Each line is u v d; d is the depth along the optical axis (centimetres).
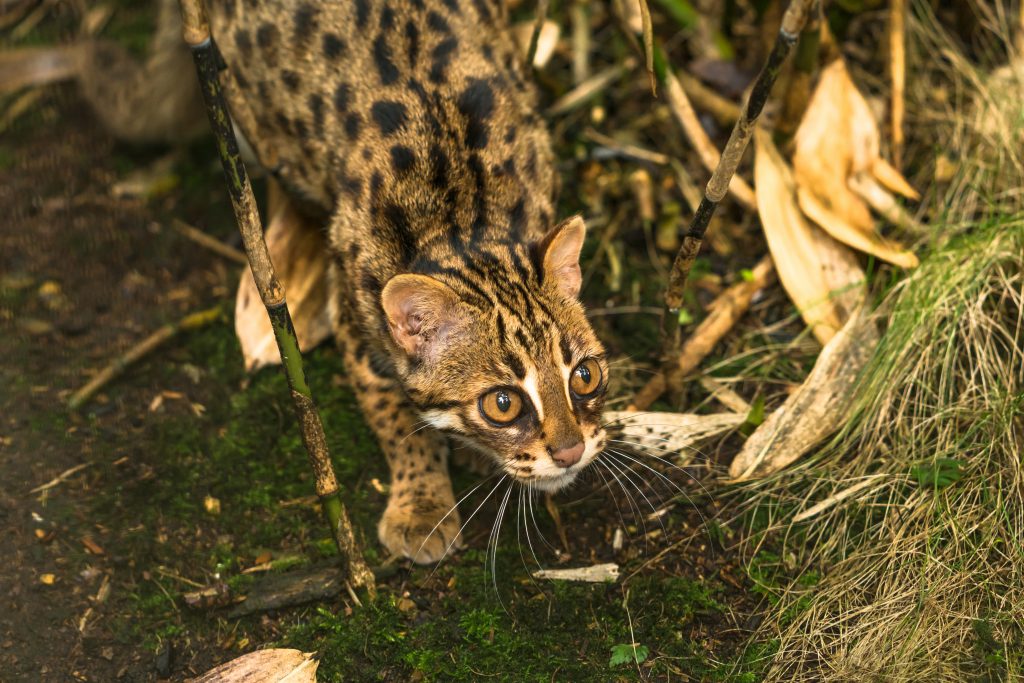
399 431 485
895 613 421
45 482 488
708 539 464
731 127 606
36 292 574
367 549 468
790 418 484
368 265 461
